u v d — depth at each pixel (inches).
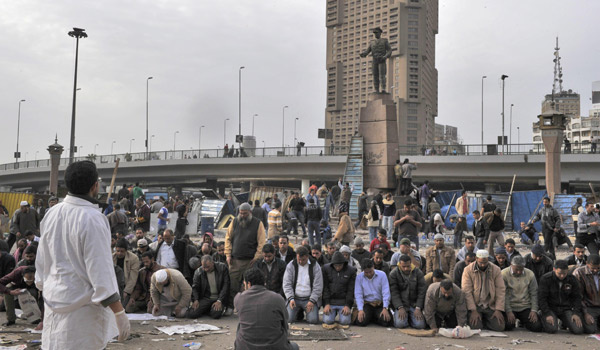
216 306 359.3
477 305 339.0
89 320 126.8
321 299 357.1
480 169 1867.6
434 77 7381.9
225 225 999.0
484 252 334.6
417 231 579.5
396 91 6471.5
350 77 7081.7
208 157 2299.5
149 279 373.7
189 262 387.5
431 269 421.7
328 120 7268.7
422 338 305.3
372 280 349.4
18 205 1073.5
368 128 1159.6
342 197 994.1
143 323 326.6
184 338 285.4
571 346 286.7
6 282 311.1
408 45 6446.9
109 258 128.0
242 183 3134.8
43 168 2578.7
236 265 387.9
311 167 2119.8
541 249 361.7
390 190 1123.3
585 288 338.0
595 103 6176.2
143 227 724.0
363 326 344.5
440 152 1937.7
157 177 2500.0
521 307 339.6
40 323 297.9
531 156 1749.5
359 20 6993.1
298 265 355.3
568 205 885.2
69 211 127.8
